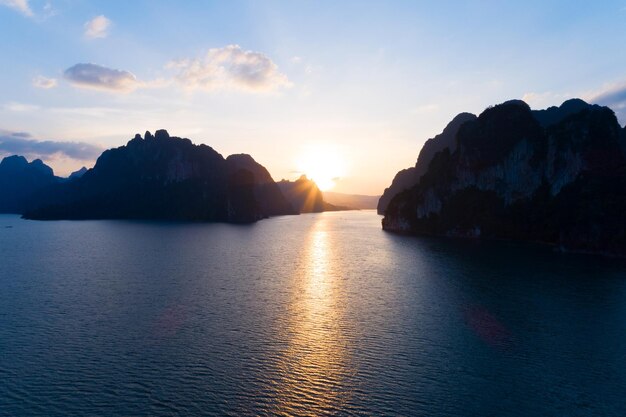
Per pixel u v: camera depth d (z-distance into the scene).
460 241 171.25
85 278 96.62
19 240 182.50
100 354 53.09
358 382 45.84
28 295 81.25
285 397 42.91
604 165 158.62
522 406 41.56
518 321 64.38
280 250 146.12
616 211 134.62
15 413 40.72
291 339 57.41
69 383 46.09
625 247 124.19
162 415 40.09
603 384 45.59
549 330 60.59
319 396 43.09
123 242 171.25
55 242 172.75
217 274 100.75
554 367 49.31
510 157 189.25
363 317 66.44
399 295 79.62
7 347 55.62
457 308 71.00
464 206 198.62
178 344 55.97
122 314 68.75
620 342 56.31
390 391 44.03
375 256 130.50
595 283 88.56
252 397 42.91
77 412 40.84
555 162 171.75
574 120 174.62
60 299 78.06
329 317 66.50
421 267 109.38
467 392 43.91
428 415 39.97
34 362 51.12
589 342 56.38
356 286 87.31
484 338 57.69
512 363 50.28
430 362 50.47
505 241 169.38
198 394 43.56
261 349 54.12
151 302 75.62
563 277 94.81
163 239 183.50
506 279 93.00
